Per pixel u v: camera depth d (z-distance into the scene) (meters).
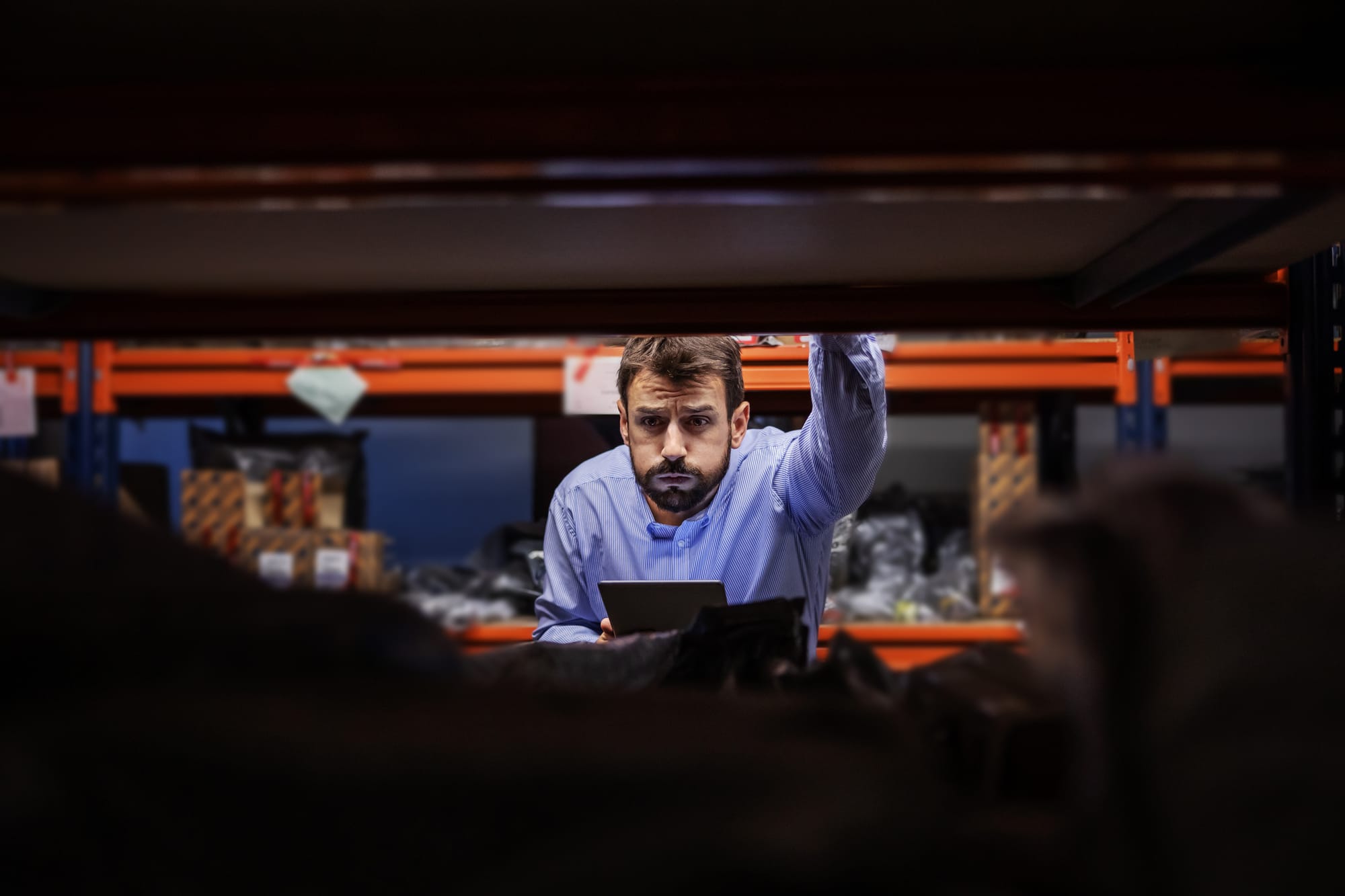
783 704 0.36
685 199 0.60
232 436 3.52
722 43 0.54
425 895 0.31
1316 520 0.35
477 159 0.57
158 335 1.08
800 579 1.80
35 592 0.33
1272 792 0.31
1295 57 0.55
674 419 1.65
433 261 0.92
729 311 1.09
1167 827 0.32
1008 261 0.97
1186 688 0.32
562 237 0.83
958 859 0.32
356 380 3.15
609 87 0.56
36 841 0.31
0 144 0.57
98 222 0.75
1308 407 1.23
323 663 0.35
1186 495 0.35
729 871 0.30
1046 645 0.35
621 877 0.30
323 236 0.81
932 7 0.50
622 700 0.35
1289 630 0.32
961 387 3.14
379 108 0.57
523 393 3.27
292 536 3.27
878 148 0.56
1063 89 0.56
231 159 0.57
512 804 0.31
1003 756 0.45
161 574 0.35
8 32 0.52
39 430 3.78
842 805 0.31
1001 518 0.38
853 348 1.42
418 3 0.49
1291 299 1.21
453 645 0.40
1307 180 0.57
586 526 1.84
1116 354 1.40
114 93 0.57
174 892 0.31
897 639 3.17
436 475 4.64
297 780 0.31
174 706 0.32
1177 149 0.55
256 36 0.53
